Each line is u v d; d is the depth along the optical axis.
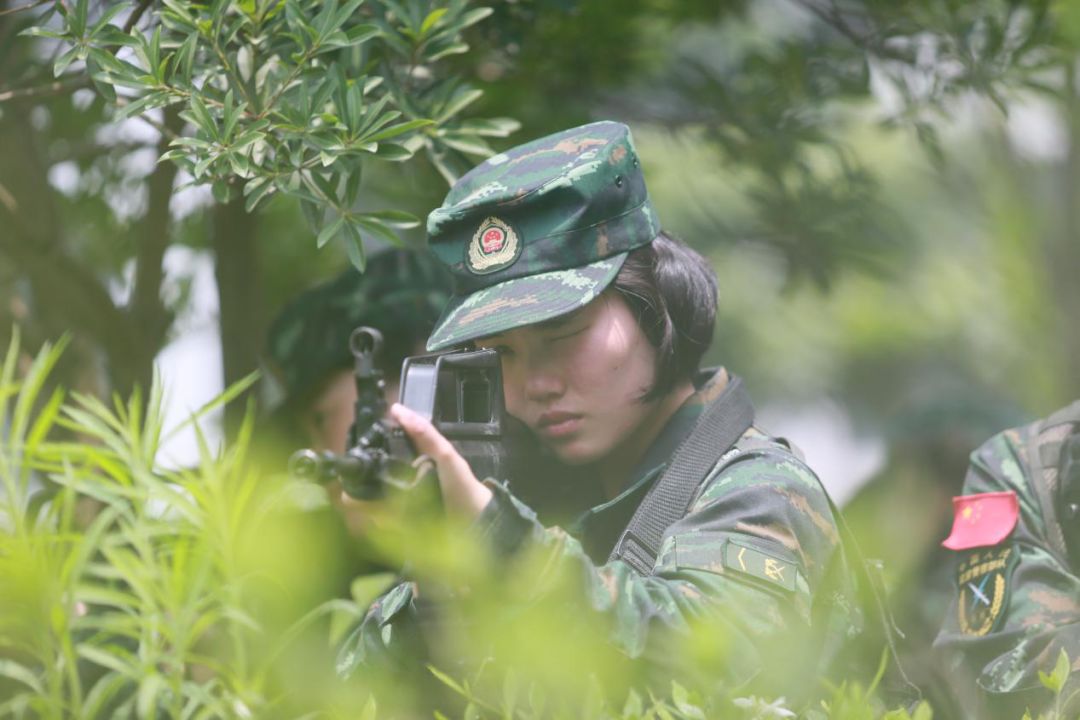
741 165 8.84
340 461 3.74
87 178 9.73
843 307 24.77
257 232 8.79
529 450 5.62
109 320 8.58
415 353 6.54
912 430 9.73
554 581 4.10
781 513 4.79
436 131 5.93
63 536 3.64
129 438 3.80
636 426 5.18
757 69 8.69
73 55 5.18
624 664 4.21
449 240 5.16
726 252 9.26
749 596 4.54
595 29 8.49
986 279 22.23
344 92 5.30
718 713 4.06
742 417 5.29
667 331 5.15
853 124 9.17
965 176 18.81
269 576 3.87
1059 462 6.20
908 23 8.10
